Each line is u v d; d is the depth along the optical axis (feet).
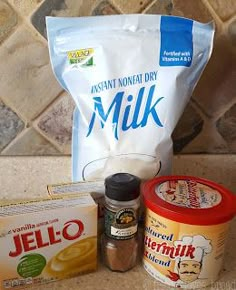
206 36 0.99
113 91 0.98
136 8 1.05
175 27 0.98
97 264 0.98
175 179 1.00
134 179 0.91
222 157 1.23
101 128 1.02
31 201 0.90
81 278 0.94
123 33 0.97
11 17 1.02
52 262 0.90
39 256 0.88
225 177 1.25
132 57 0.97
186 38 0.98
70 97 1.12
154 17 0.98
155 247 0.90
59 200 0.91
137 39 0.97
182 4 1.05
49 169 1.19
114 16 0.98
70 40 0.99
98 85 0.99
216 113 1.18
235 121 1.19
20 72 1.07
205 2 1.05
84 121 1.03
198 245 0.85
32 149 1.17
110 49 0.97
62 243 0.89
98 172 1.03
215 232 0.85
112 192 0.89
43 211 0.85
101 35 0.97
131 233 0.93
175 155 1.22
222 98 1.16
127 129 1.01
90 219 0.90
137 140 1.01
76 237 0.90
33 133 1.15
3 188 1.20
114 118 1.00
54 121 1.14
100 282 0.93
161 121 1.01
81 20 0.98
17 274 0.87
